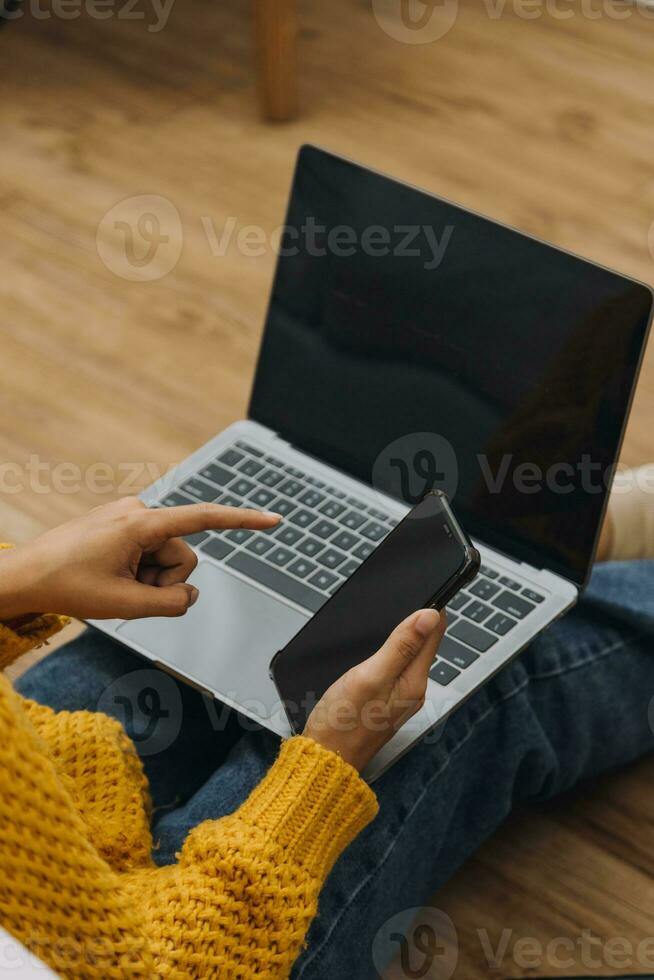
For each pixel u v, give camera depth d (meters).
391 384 0.98
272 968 0.68
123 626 0.91
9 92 1.98
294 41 1.82
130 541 0.74
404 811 0.87
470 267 0.93
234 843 0.69
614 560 1.14
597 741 1.05
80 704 0.94
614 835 1.09
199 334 1.58
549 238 1.70
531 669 0.97
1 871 0.59
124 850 0.76
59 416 1.49
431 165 1.82
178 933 0.66
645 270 1.65
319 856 0.72
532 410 0.91
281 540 0.96
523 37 2.04
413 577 0.77
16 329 1.59
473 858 1.08
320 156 0.98
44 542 0.74
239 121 1.91
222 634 0.90
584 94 1.93
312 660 0.82
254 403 1.06
